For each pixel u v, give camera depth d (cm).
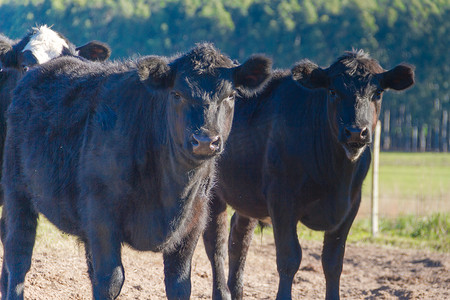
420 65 15875
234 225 1134
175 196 754
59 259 1238
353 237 1941
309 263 1535
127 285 1149
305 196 958
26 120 887
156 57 696
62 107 836
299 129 958
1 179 982
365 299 1188
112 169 741
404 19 16075
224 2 15725
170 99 715
